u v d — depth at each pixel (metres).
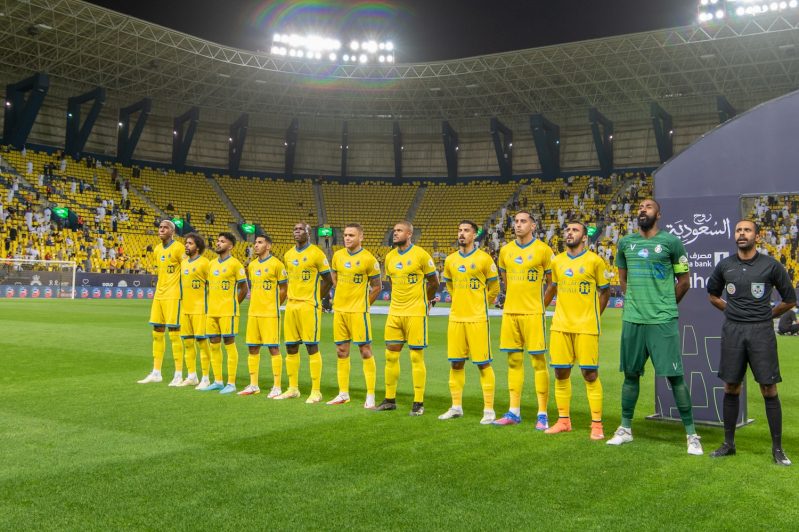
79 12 33.25
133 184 44.69
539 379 6.48
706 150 6.92
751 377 10.06
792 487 4.44
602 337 17.38
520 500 4.07
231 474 4.55
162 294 9.01
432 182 51.19
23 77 41.31
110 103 45.81
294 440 5.67
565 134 49.69
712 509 3.95
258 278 8.27
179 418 6.61
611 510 3.90
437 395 8.48
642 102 43.66
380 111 49.47
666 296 5.66
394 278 7.29
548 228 44.38
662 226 7.12
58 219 37.66
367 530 3.53
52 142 43.88
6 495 4.07
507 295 6.79
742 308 5.33
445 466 4.86
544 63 39.56
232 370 8.49
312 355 7.81
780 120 6.57
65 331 16.55
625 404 5.84
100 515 3.72
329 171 51.62
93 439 5.60
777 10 31.77
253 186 49.22
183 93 44.66
